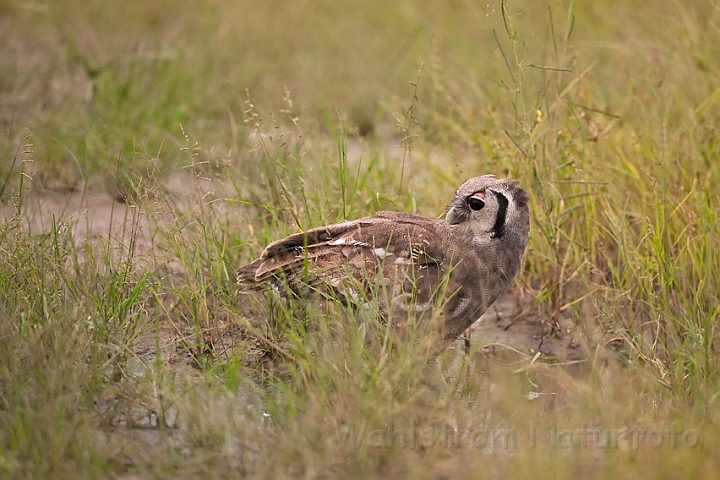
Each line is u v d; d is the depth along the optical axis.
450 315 11.05
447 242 11.09
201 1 24.16
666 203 12.82
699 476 8.35
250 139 15.88
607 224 13.35
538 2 19.58
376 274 10.97
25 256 11.40
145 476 8.53
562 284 12.55
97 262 12.27
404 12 22.48
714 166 13.46
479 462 8.62
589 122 14.20
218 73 19.56
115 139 16.12
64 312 10.38
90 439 8.87
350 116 18.44
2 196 13.59
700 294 11.51
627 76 16.61
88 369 9.94
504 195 11.09
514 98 14.71
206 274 12.38
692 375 10.29
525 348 12.07
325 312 11.09
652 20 18.14
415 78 19.16
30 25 23.45
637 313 12.11
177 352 11.24
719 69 15.47
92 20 23.67
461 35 20.50
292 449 8.72
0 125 17.30
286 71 20.25
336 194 13.82
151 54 19.20
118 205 14.95
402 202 13.65
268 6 23.80
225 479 8.49
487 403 10.25
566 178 13.76
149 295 11.99
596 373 10.48
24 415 8.88
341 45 21.70
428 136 16.38
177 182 15.05
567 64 14.53
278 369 10.85
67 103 18.03
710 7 16.28
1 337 9.88
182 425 9.45
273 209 12.67
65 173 15.70
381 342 10.52
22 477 8.24
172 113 17.34
